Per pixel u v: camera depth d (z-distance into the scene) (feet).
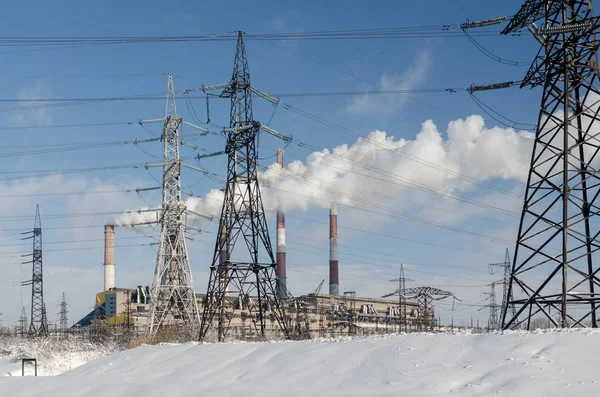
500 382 77.25
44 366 223.51
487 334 96.53
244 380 98.48
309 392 82.84
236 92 218.79
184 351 130.31
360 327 480.23
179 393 91.45
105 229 536.42
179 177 364.17
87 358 245.86
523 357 84.23
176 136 362.12
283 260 571.69
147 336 291.99
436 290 427.33
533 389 72.84
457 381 80.53
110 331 376.48
